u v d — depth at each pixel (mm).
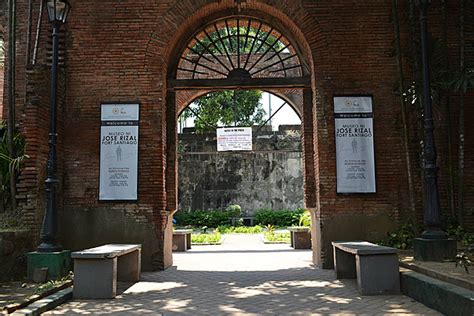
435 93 8695
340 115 9445
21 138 9055
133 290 6980
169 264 9781
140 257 8266
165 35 9695
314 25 9688
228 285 7320
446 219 9102
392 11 9703
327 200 9234
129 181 9312
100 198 9273
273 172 24844
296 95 16062
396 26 9055
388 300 5988
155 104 9516
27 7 9961
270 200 24672
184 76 15359
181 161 25031
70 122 9500
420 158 9234
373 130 9422
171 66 10359
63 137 9438
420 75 8945
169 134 10102
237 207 23625
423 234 7191
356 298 6164
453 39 9711
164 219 9406
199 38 11000
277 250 13078
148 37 9688
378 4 9758
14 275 7391
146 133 9445
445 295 5043
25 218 8258
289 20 9875
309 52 9820
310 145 9984
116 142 9422
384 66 9602
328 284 7289
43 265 7129
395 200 9250
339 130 9406
